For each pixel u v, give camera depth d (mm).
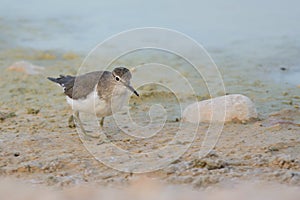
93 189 32219
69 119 43188
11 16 75125
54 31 69875
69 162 36344
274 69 56719
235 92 50812
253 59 59406
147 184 32750
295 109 46219
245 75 55125
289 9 73875
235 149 38250
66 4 79062
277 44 63219
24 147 39000
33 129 42531
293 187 31938
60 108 47312
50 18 74250
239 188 31906
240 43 63844
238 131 41594
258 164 35594
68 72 57031
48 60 61281
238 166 35406
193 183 32719
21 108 47531
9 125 43438
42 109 47156
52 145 39406
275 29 67438
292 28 67500
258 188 31797
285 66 57438
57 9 77375
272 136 40500
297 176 33219
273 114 45062
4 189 32188
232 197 30375
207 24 69375
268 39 64688
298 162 35594
